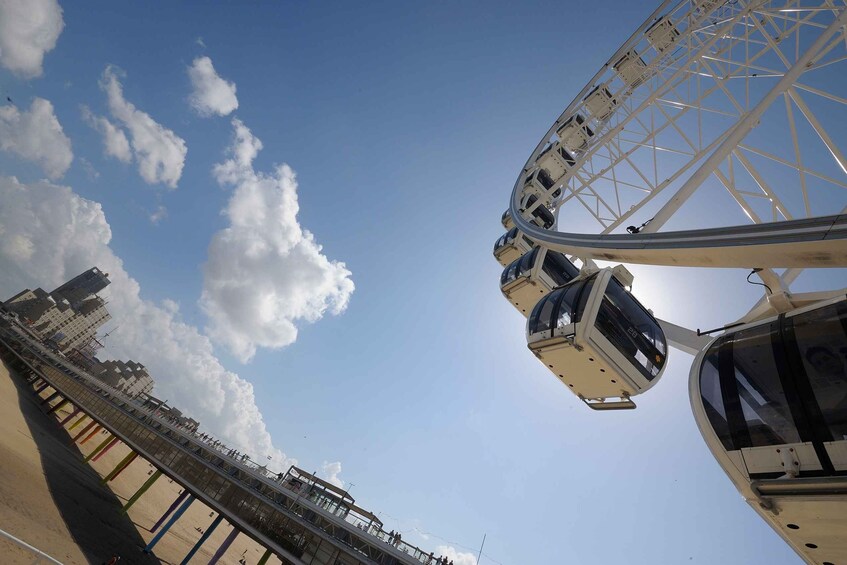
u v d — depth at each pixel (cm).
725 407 738
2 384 8625
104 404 7638
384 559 3528
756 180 1562
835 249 677
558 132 3722
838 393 607
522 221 2139
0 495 3594
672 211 1479
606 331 1385
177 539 6300
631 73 3481
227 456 5309
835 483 550
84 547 3778
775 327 728
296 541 3831
